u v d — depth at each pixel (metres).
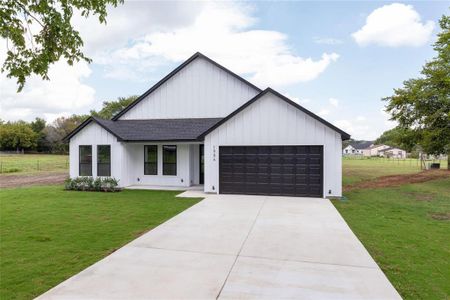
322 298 3.59
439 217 8.21
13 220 7.73
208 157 12.35
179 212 8.70
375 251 5.39
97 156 14.31
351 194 12.49
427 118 16.23
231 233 6.45
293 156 11.55
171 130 14.50
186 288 3.82
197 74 15.80
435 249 5.51
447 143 16.12
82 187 13.51
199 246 5.57
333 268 4.52
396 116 17.97
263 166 11.83
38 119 66.31
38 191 13.29
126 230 6.75
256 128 11.86
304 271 4.39
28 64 5.20
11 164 34.06
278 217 8.00
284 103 11.59
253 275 4.24
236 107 15.36
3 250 5.39
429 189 14.07
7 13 4.64
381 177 20.16
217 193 12.26
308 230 6.70
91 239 6.06
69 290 3.78
